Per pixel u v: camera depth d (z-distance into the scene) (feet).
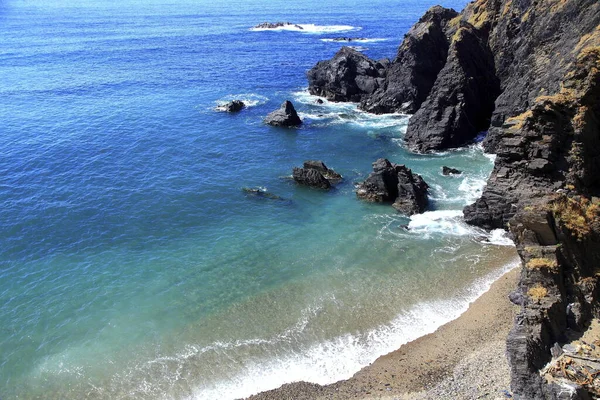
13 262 137.28
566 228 92.84
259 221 158.71
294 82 341.62
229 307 118.52
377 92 272.10
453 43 225.56
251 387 95.25
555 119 123.95
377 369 98.32
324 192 177.27
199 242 147.13
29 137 228.22
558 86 149.38
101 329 112.16
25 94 299.58
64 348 106.73
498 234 144.25
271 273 131.44
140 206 167.94
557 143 123.75
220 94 308.60
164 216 161.79
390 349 103.71
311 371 98.63
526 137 129.70
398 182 167.53
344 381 95.76
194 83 336.49
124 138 229.66
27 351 106.01
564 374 76.18
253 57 431.02
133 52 450.30
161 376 98.48
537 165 126.62
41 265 136.05
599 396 73.82
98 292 124.88
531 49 188.24
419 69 259.19
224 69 381.60
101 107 276.62
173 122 253.24
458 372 94.73
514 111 191.42
